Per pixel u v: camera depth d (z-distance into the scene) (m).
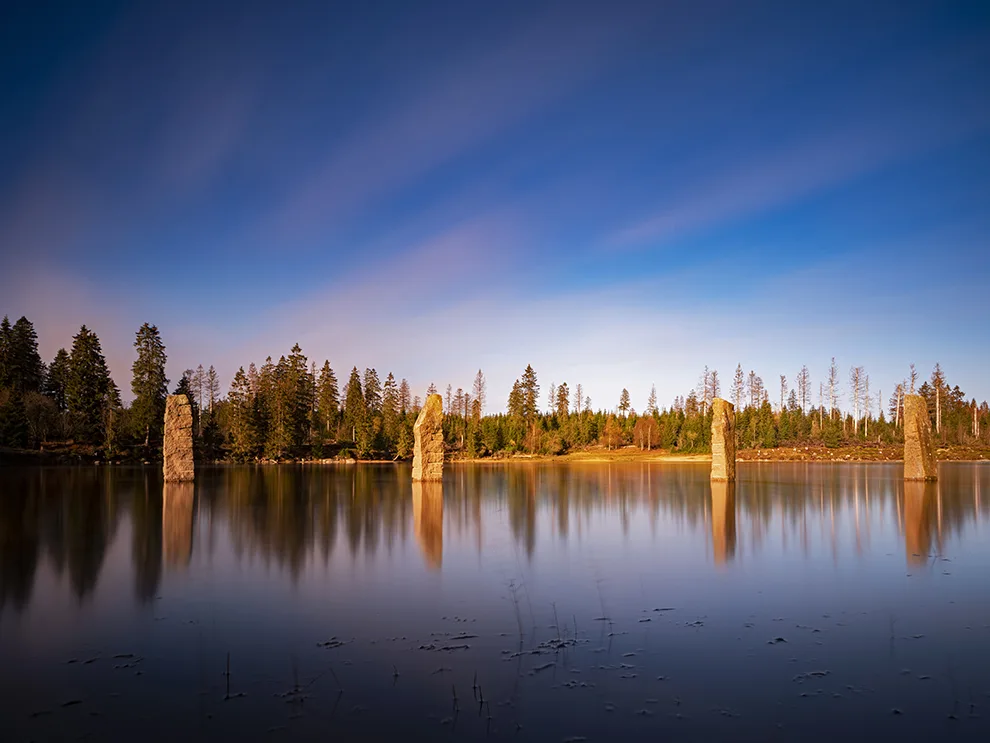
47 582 17.50
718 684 10.41
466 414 155.00
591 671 10.95
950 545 23.23
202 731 8.84
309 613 14.45
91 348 87.06
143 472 65.69
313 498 41.19
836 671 10.97
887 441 122.94
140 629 13.34
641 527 27.84
